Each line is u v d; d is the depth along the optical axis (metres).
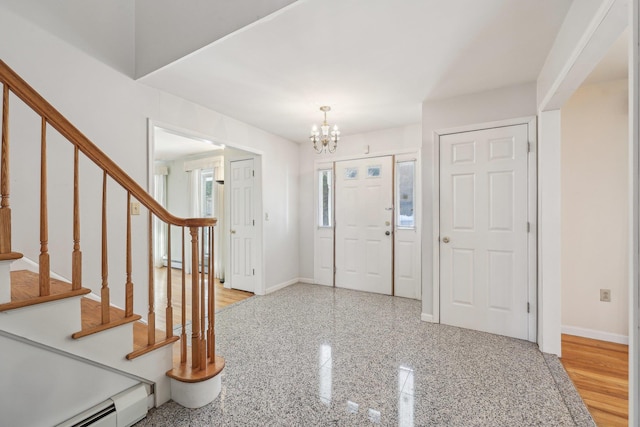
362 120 3.70
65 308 1.41
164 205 6.41
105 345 1.54
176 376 1.76
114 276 2.36
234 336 2.75
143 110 2.57
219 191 5.25
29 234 1.92
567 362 2.28
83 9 2.19
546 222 2.38
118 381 1.61
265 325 3.02
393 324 3.03
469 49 2.08
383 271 4.21
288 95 2.86
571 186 2.76
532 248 2.58
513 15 1.72
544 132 2.38
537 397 1.84
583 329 2.73
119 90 2.40
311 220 4.80
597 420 1.66
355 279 4.43
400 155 4.07
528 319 2.62
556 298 2.37
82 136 1.45
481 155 2.80
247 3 1.81
